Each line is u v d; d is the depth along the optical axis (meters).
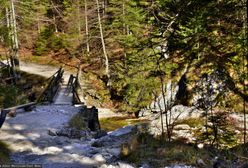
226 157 9.70
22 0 37.50
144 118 29.38
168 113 21.47
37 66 43.97
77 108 20.34
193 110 21.41
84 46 44.91
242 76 14.30
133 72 24.77
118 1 32.91
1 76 34.25
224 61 15.07
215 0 11.88
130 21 26.27
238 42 11.84
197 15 12.49
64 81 34.88
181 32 14.27
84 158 10.52
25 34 44.41
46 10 48.75
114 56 38.75
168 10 15.94
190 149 9.80
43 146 12.41
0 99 21.34
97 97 35.25
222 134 15.85
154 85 24.78
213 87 21.33
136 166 8.93
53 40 48.19
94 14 41.53
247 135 16.45
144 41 19.44
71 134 14.45
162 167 8.69
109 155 10.93
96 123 20.38
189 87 23.91
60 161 10.42
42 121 16.52
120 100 34.38
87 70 40.53
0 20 34.47
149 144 10.42
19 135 13.88
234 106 20.52
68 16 44.34
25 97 24.52
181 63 20.22
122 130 15.75
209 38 13.86
